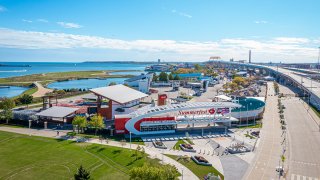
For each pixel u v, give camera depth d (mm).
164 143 139000
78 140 139250
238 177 101438
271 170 107938
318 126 174000
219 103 169875
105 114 188125
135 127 152125
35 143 134125
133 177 80750
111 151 123688
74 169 105188
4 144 132500
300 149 132000
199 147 133625
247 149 128875
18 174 100562
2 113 175000
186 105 162625
